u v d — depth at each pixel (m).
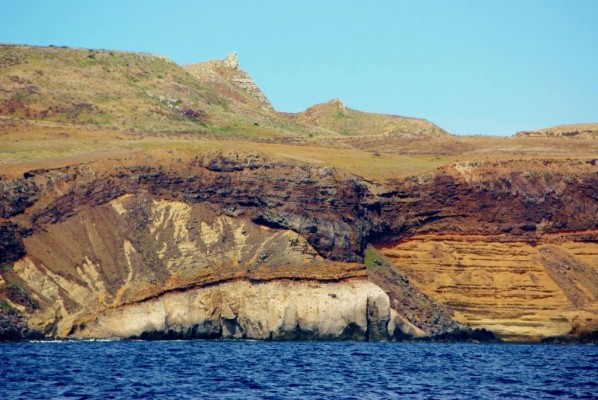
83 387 152.88
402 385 164.38
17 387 152.00
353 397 148.00
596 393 158.12
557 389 162.62
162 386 155.12
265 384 160.25
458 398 150.12
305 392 152.38
